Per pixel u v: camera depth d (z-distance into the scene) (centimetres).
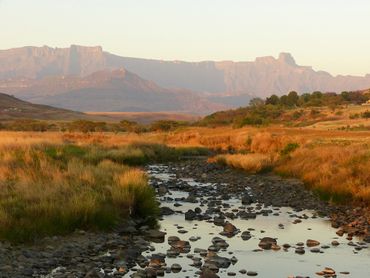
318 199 2389
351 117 13750
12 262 1223
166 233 1669
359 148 3378
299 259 1355
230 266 1284
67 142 4922
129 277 1155
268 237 1574
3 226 1404
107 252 1390
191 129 11031
